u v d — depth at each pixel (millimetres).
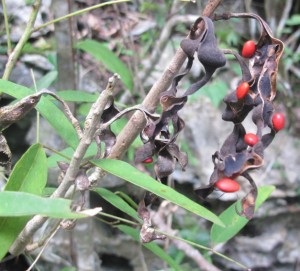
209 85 848
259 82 272
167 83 283
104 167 260
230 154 268
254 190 273
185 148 827
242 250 902
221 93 837
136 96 744
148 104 289
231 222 398
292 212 914
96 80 821
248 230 915
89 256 530
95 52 540
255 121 272
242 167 263
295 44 1088
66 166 286
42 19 806
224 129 885
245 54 276
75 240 523
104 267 793
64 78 526
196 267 778
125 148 299
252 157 262
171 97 258
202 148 860
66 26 517
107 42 891
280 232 920
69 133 316
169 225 654
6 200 218
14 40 773
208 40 247
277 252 910
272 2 1002
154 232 285
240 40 936
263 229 917
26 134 757
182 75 259
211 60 246
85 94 396
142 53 881
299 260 915
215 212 840
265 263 904
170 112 260
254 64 276
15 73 758
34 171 278
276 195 902
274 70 273
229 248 897
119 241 780
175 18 739
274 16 1019
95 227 773
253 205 274
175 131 266
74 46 531
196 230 834
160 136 277
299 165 937
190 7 795
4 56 759
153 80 852
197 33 257
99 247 777
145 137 292
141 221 348
